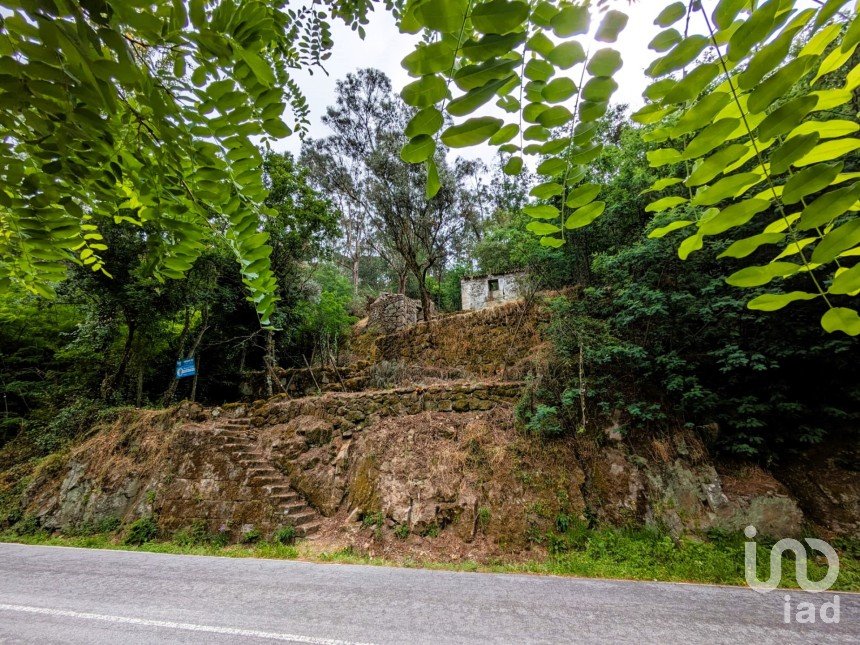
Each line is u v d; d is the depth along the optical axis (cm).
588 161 71
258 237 98
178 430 678
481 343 841
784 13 49
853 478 475
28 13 53
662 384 560
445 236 1168
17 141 75
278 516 550
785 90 52
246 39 68
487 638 255
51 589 359
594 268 643
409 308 1267
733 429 531
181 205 95
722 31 53
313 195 973
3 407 916
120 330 894
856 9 48
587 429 540
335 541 506
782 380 529
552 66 59
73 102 65
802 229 59
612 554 427
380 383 819
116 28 57
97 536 593
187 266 106
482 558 441
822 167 54
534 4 53
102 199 93
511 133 67
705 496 465
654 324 564
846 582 367
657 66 58
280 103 75
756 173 59
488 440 558
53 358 978
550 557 433
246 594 339
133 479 658
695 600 323
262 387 1028
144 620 285
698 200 64
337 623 278
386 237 1267
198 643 251
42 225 92
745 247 64
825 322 63
